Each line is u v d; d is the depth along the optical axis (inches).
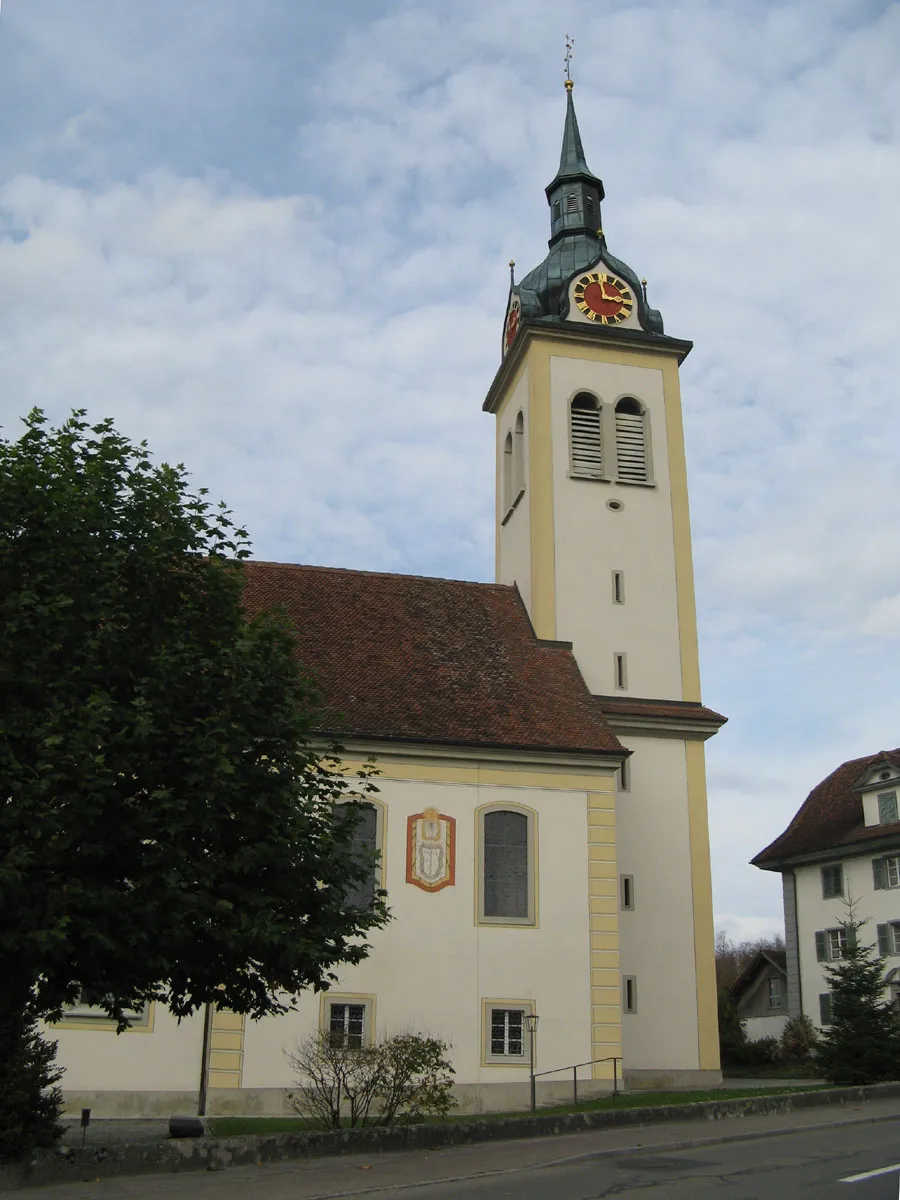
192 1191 626.5
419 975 1189.1
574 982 1219.9
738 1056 2049.7
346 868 800.3
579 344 1715.1
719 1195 558.6
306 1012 1153.4
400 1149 767.1
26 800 649.6
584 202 1887.3
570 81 2003.0
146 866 695.1
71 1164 675.4
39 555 738.2
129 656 759.1
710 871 1450.5
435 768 1262.3
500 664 1437.0
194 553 834.8
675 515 1654.8
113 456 829.2
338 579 1519.4
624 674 1569.9
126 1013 1126.4
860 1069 1228.5
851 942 1322.6
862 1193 550.6
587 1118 847.1
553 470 1642.5
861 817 2174.0
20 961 674.8
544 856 1256.8
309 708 1011.3
